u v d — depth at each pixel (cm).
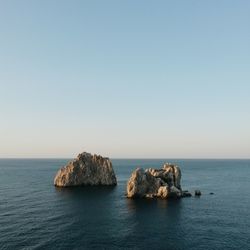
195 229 8000
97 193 13900
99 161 17062
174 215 9531
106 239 7100
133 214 9638
